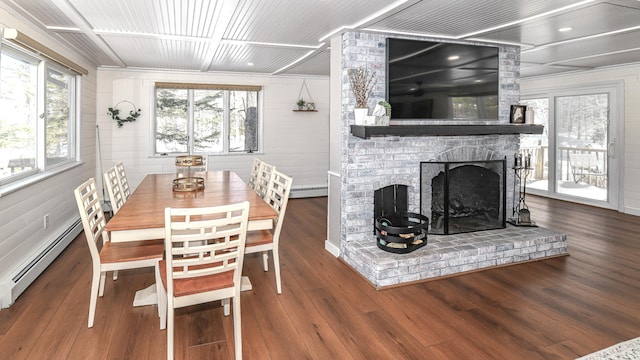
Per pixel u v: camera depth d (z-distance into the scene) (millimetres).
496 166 4023
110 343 2258
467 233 3879
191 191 3279
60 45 4133
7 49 3092
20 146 3412
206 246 2012
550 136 6961
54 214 3977
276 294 2963
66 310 2650
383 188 3730
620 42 4125
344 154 3631
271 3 2867
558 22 3344
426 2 2811
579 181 6527
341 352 2195
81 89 4969
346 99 3576
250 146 6781
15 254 3068
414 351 2205
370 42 3605
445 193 3811
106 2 2877
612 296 2908
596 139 6188
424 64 3777
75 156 4891
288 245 4215
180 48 4477
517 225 4129
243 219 2055
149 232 2275
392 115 3674
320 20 3252
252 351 2199
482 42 4008
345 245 3658
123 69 5871
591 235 4566
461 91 3949
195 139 6438
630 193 5688
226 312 2611
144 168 6090
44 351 2166
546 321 2535
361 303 2811
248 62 5461
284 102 6852
